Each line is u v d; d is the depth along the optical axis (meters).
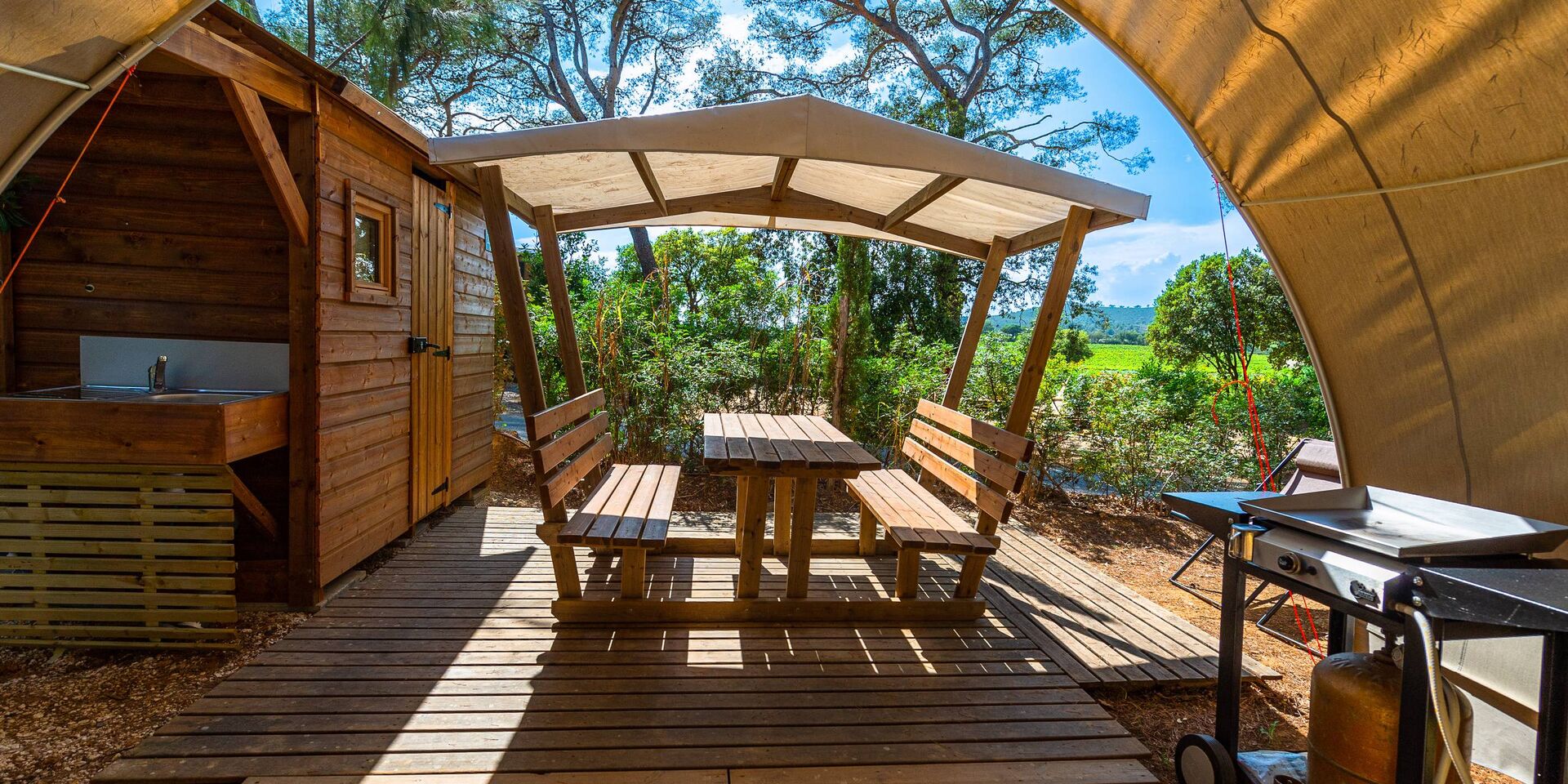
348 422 3.89
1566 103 1.87
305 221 3.52
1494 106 2.02
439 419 5.25
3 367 3.66
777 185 4.25
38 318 3.70
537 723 2.55
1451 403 2.58
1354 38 2.14
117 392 3.65
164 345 3.74
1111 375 6.84
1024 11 14.86
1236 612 2.25
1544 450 2.32
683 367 6.75
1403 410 2.77
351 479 3.95
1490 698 2.64
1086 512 6.44
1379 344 2.76
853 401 7.05
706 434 3.96
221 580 3.20
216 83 3.61
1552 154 1.97
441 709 2.63
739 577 3.56
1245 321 8.99
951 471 4.15
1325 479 4.46
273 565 3.67
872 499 3.95
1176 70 2.70
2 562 3.13
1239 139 2.75
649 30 16.56
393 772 2.25
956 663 3.17
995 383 6.73
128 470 3.13
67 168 3.65
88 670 3.06
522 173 3.62
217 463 3.10
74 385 3.74
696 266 9.11
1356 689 1.91
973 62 15.97
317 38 12.34
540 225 4.30
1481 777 2.63
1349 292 2.77
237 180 3.72
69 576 3.16
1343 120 2.37
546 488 3.10
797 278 7.83
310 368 3.56
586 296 7.88
